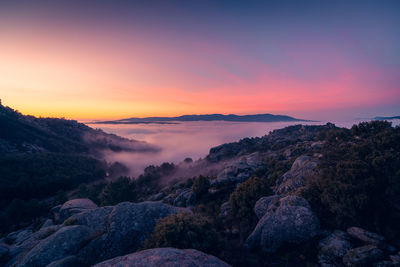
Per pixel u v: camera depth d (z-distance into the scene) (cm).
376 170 1928
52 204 8581
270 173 5575
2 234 5581
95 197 8369
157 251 1002
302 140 12800
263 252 1922
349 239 1689
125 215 2255
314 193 2233
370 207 1822
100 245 1973
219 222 3020
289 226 1900
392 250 1471
